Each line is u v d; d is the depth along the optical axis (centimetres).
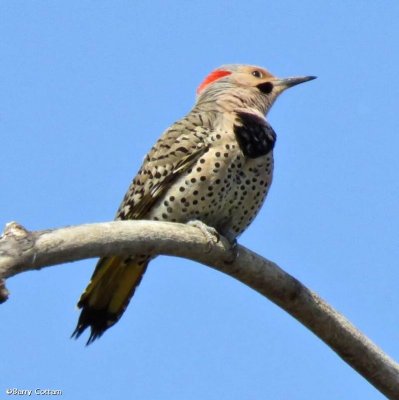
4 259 940
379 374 1186
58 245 975
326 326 1181
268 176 1378
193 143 1345
